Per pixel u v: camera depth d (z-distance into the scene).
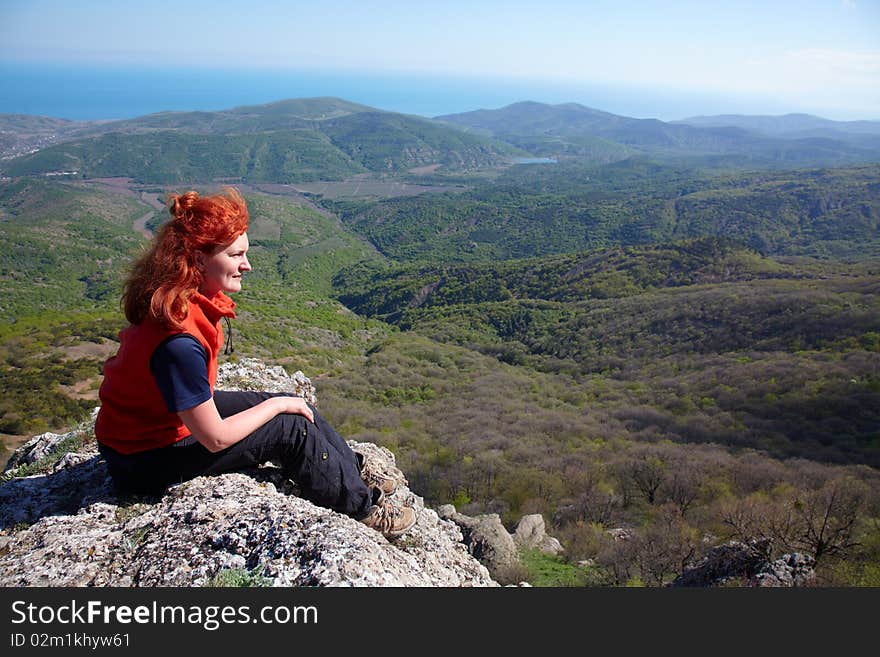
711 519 19.12
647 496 25.19
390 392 58.56
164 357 2.44
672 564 15.78
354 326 113.25
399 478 5.45
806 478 23.73
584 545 18.88
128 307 2.53
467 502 27.41
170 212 2.63
